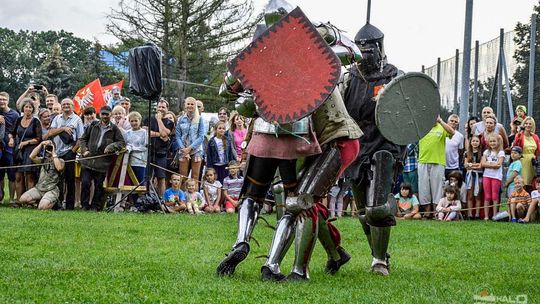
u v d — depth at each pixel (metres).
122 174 12.70
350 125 5.74
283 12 5.64
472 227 11.21
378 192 6.27
